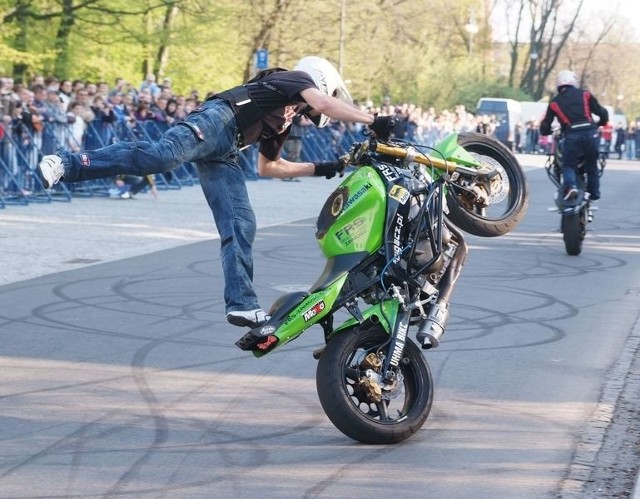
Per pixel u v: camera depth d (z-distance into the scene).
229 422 6.40
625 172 40.66
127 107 21.78
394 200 5.99
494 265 13.17
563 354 8.36
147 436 6.09
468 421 6.52
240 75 40.12
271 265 12.70
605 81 103.31
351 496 5.20
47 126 19.27
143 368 7.64
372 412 6.17
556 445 6.06
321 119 6.35
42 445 5.88
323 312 5.82
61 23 30.06
